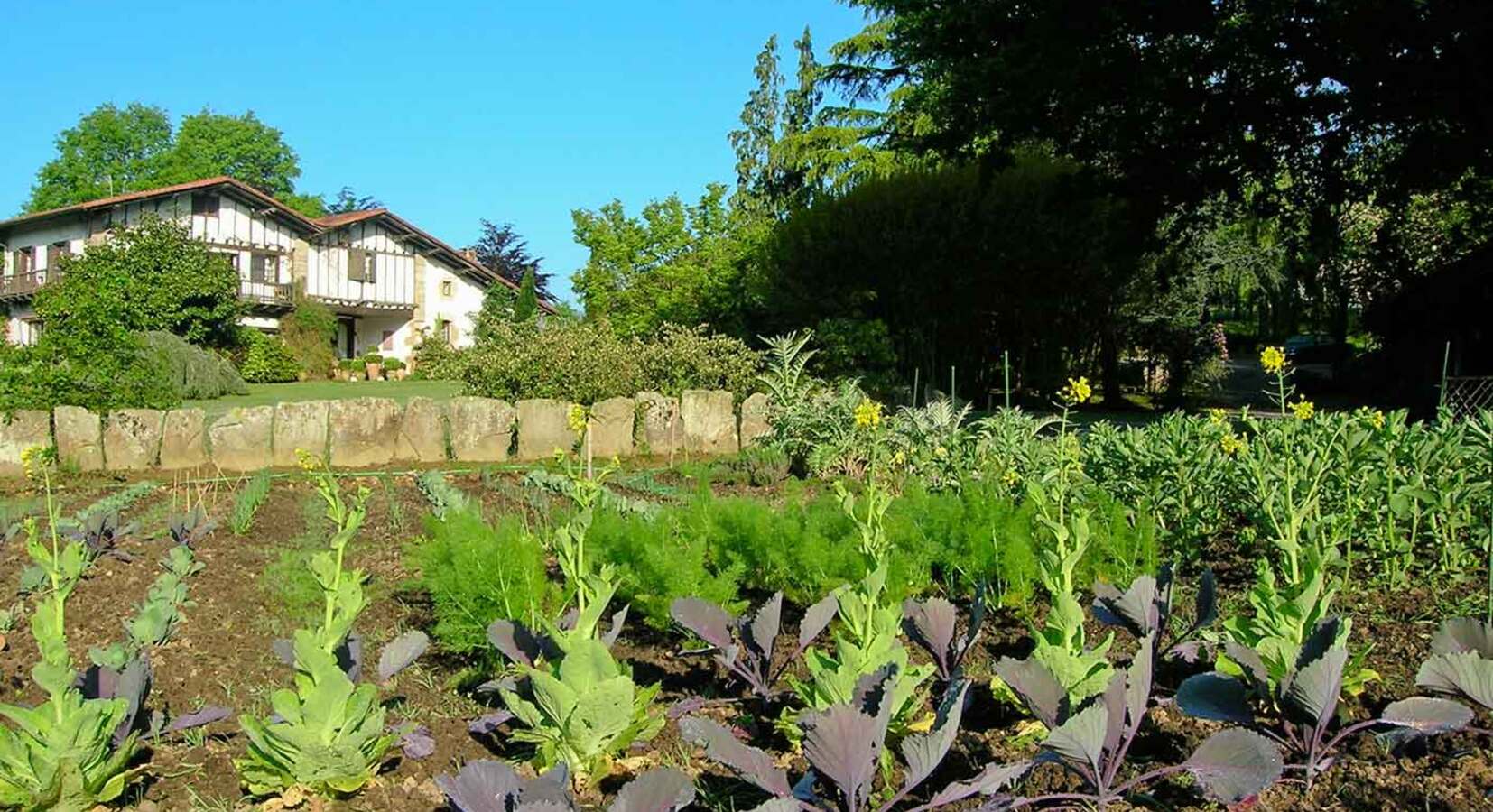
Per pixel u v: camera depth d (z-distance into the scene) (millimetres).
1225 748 2557
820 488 8742
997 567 4461
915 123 26891
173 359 24188
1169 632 4070
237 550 6281
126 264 31000
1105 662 3020
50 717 2654
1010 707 3438
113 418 10672
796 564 4477
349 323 47156
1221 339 22328
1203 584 3662
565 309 36656
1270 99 14438
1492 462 4984
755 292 21453
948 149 16953
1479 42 12328
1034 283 19125
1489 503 4945
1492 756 2873
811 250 19422
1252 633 3240
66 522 6043
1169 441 5703
